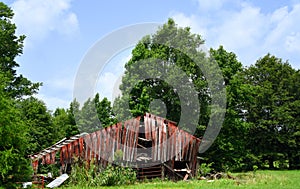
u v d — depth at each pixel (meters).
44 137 53.16
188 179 33.81
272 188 25.00
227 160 46.53
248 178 32.19
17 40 46.06
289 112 59.25
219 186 26.67
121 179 29.64
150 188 26.20
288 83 62.00
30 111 48.62
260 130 59.41
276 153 58.12
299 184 27.84
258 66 63.97
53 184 28.22
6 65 44.72
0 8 45.88
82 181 28.52
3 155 18.67
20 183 21.89
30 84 46.81
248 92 48.59
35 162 31.47
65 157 32.12
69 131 58.56
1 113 19.11
